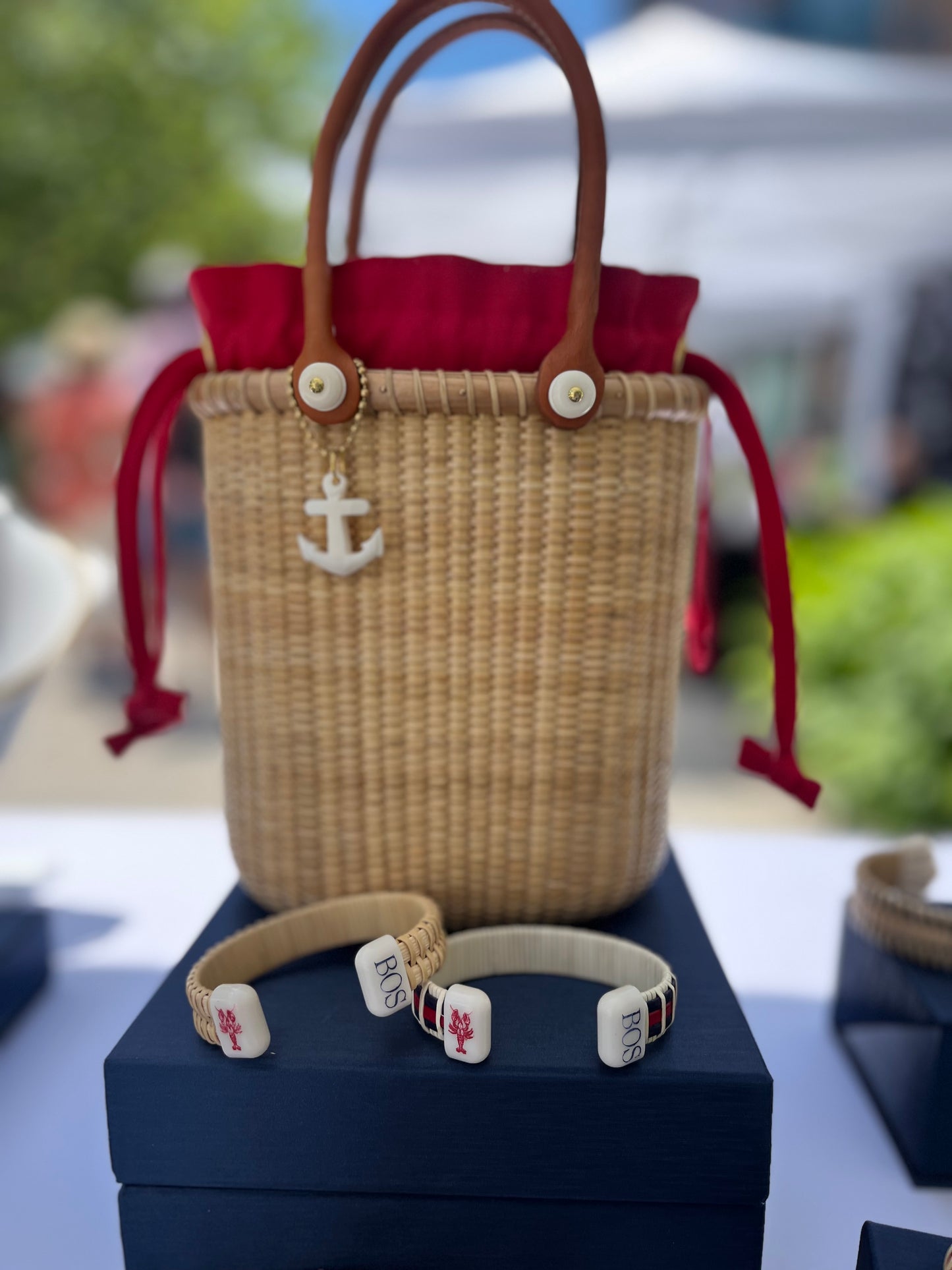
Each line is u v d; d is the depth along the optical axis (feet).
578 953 1.55
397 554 1.51
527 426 1.46
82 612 1.68
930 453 7.79
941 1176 1.54
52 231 11.09
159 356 8.74
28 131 10.73
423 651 1.55
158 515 1.89
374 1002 1.25
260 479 1.52
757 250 7.09
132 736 1.89
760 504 1.66
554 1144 1.24
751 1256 1.27
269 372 1.47
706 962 1.57
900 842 2.09
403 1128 1.25
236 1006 1.23
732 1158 1.23
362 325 1.43
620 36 7.57
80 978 2.11
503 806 1.61
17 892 2.21
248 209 11.60
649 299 1.50
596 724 1.59
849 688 5.05
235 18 11.12
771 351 8.21
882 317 7.80
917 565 4.99
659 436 1.55
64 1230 1.45
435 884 1.63
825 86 6.48
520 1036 1.34
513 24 1.73
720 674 8.67
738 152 6.53
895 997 1.66
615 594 1.55
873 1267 1.20
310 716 1.58
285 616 1.56
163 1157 1.27
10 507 1.76
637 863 1.71
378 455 1.47
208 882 2.58
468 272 1.41
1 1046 1.87
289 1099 1.25
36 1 10.71
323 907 1.59
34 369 10.18
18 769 6.55
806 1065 1.87
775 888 2.63
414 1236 1.29
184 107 11.18
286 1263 1.30
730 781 6.48
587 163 1.35
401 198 6.71
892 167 6.61
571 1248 1.28
